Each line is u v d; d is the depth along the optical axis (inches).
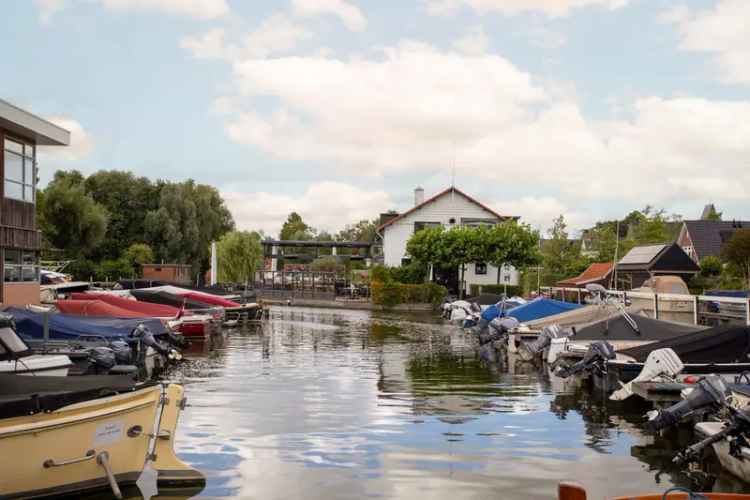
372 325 1451.8
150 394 362.0
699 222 2445.9
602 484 368.2
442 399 605.9
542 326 968.3
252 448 430.6
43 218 2027.6
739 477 378.3
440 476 377.4
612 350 633.0
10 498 320.8
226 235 2586.1
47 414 321.7
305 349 1003.3
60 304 890.1
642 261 1691.7
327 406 566.3
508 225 2012.8
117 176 2755.9
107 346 681.0
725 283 1569.9
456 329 1362.0
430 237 2015.3
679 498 275.3
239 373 753.6
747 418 372.2
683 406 424.5
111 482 336.8
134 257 2407.7
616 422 514.3
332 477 373.7
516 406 576.7
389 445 440.8
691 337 595.5
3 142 966.4
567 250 2411.4
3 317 491.2
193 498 340.2
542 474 383.6
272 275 2513.5
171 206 2716.5
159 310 1077.8
